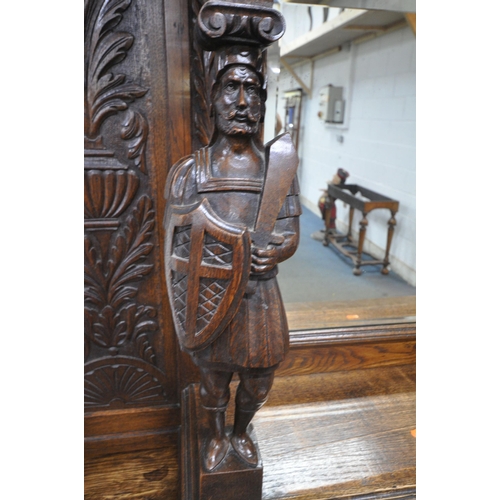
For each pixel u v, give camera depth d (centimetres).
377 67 142
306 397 85
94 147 69
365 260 141
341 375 93
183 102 70
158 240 75
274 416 78
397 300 115
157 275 77
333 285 123
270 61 86
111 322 77
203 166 50
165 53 67
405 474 66
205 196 49
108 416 79
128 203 72
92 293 75
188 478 62
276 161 49
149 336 79
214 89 49
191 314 49
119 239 73
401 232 137
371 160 151
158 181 72
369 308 109
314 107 155
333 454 70
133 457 79
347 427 76
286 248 51
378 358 97
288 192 51
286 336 53
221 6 44
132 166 71
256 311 51
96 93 67
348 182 163
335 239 157
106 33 65
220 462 58
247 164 50
